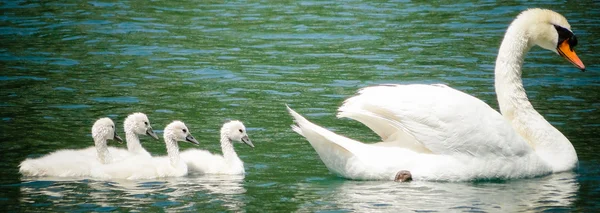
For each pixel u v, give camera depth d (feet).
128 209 38.50
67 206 38.81
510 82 47.93
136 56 77.10
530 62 75.20
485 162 43.78
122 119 56.95
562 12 96.99
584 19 92.73
